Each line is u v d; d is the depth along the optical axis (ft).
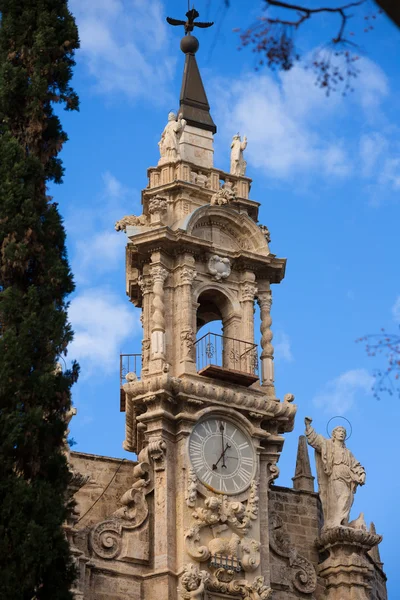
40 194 121.80
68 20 131.95
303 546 158.10
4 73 126.52
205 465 147.13
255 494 147.95
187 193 164.55
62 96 127.95
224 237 164.25
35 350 111.34
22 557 98.84
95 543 141.79
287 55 49.96
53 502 103.60
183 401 148.87
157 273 157.38
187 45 181.78
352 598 152.87
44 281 116.37
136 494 146.51
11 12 132.36
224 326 161.07
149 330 158.40
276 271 164.76
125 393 155.53
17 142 121.80
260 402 152.97
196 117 173.17
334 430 163.53
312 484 166.30
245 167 171.42
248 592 142.20
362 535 155.53
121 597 139.64
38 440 106.42
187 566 139.33
